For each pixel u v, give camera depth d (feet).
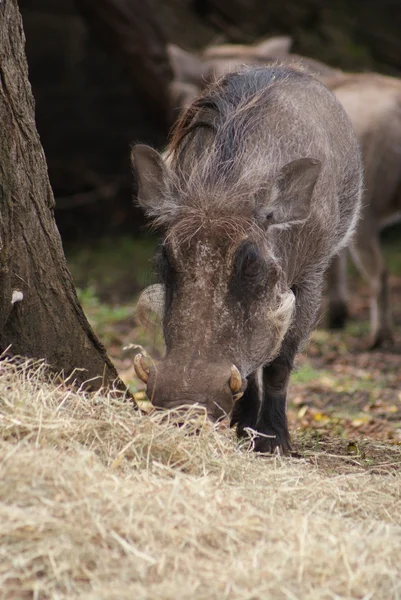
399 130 60.95
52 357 28.58
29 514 19.26
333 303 64.75
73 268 85.81
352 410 42.68
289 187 28.45
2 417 23.07
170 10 96.02
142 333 55.88
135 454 23.68
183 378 25.40
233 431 32.83
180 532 19.65
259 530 20.35
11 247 27.78
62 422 23.72
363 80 63.46
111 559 18.65
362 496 24.27
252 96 31.45
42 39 107.04
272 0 100.99
